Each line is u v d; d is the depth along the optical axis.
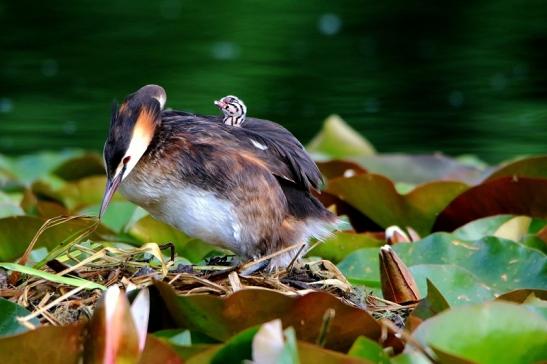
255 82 22.33
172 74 22.38
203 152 9.73
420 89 22.08
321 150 17.45
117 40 24.38
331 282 9.30
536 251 10.00
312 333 8.07
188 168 9.70
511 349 7.52
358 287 9.77
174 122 10.04
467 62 23.69
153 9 26.30
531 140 19.47
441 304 8.48
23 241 10.68
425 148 19.23
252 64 23.27
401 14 26.45
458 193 12.44
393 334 7.99
